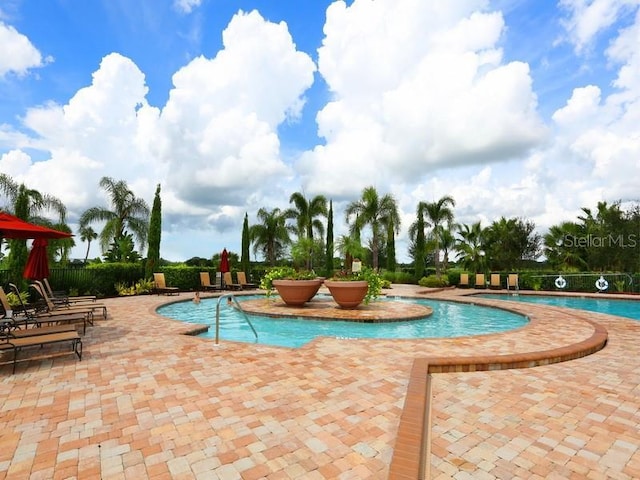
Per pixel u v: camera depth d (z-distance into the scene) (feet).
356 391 13.69
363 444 9.70
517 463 9.08
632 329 29.01
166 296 51.80
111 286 53.78
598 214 91.81
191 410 11.76
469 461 9.14
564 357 19.31
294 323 33.78
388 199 93.15
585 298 60.34
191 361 17.70
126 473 8.20
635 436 10.59
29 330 18.42
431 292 66.74
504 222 109.70
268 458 8.95
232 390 13.66
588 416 11.98
